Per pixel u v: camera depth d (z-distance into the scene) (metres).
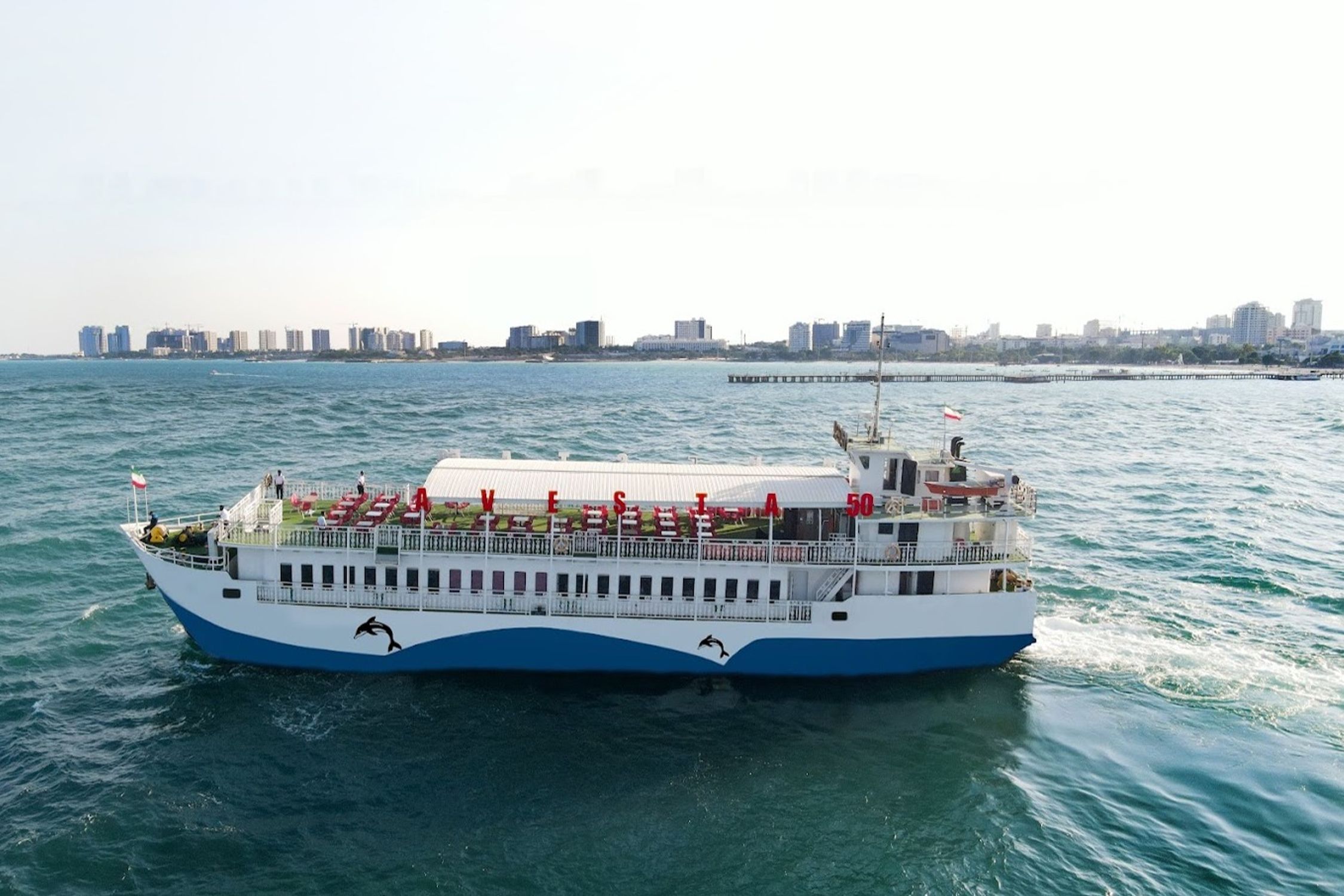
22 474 94.94
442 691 46.34
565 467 51.88
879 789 38.78
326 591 47.62
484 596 47.31
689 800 37.69
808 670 48.44
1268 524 81.25
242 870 32.72
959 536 51.19
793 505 48.31
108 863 32.84
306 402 184.62
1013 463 117.75
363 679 47.56
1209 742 42.44
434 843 34.47
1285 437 148.62
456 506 52.53
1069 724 44.25
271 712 44.00
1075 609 58.38
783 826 36.06
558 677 48.00
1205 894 32.19
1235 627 55.66
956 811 37.22
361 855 33.69
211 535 47.66
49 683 46.31
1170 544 74.12
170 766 39.16
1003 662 49.94
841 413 184.50
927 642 48.44
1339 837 35.34
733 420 166.50
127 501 83.19
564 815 36.44
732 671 48.31
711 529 49.66
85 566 63.59
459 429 142.25
